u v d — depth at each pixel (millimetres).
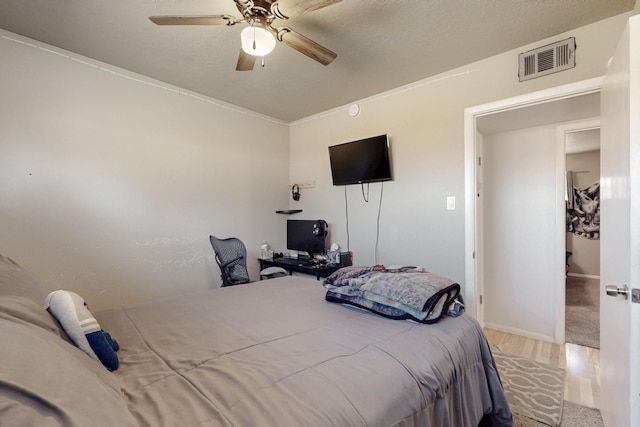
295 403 840
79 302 1107
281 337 1292
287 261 3553
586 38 2037
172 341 1270
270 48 1711
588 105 2285
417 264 2889
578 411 1858
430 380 1072
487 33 2117
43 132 2254
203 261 3176
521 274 3020
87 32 2094
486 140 3211
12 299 942
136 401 849
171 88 2936
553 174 2844
